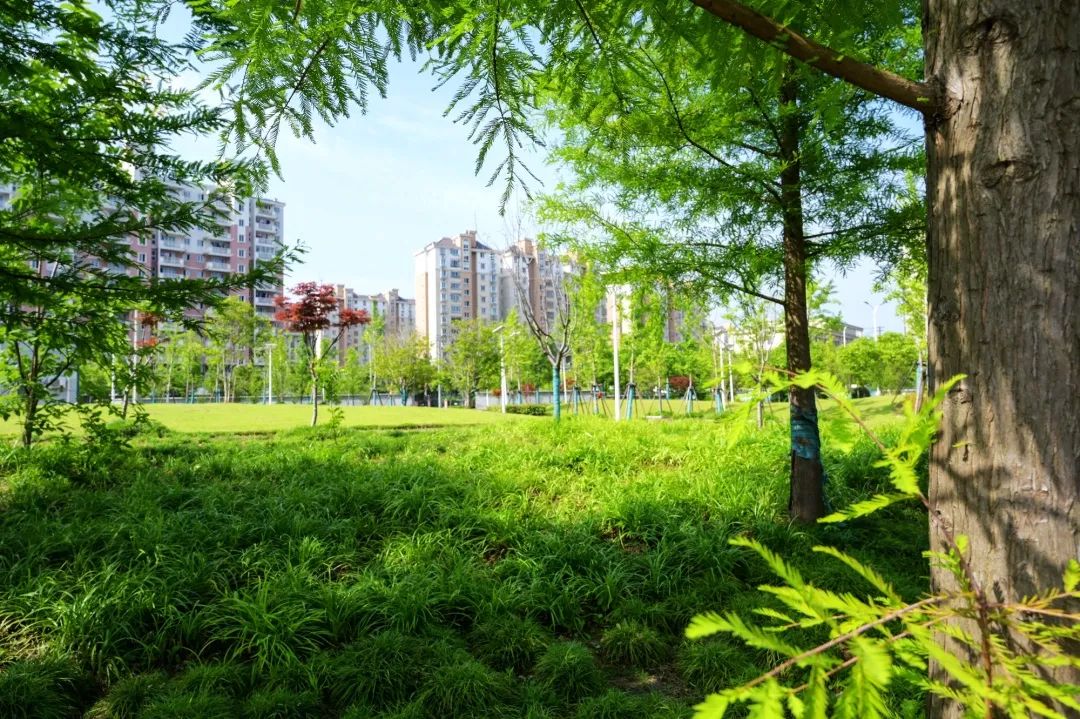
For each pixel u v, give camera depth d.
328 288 16.59
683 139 5.60
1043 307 1.32
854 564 0.70
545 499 7.24
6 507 6.08
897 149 6.02
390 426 17.25
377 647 3.82
